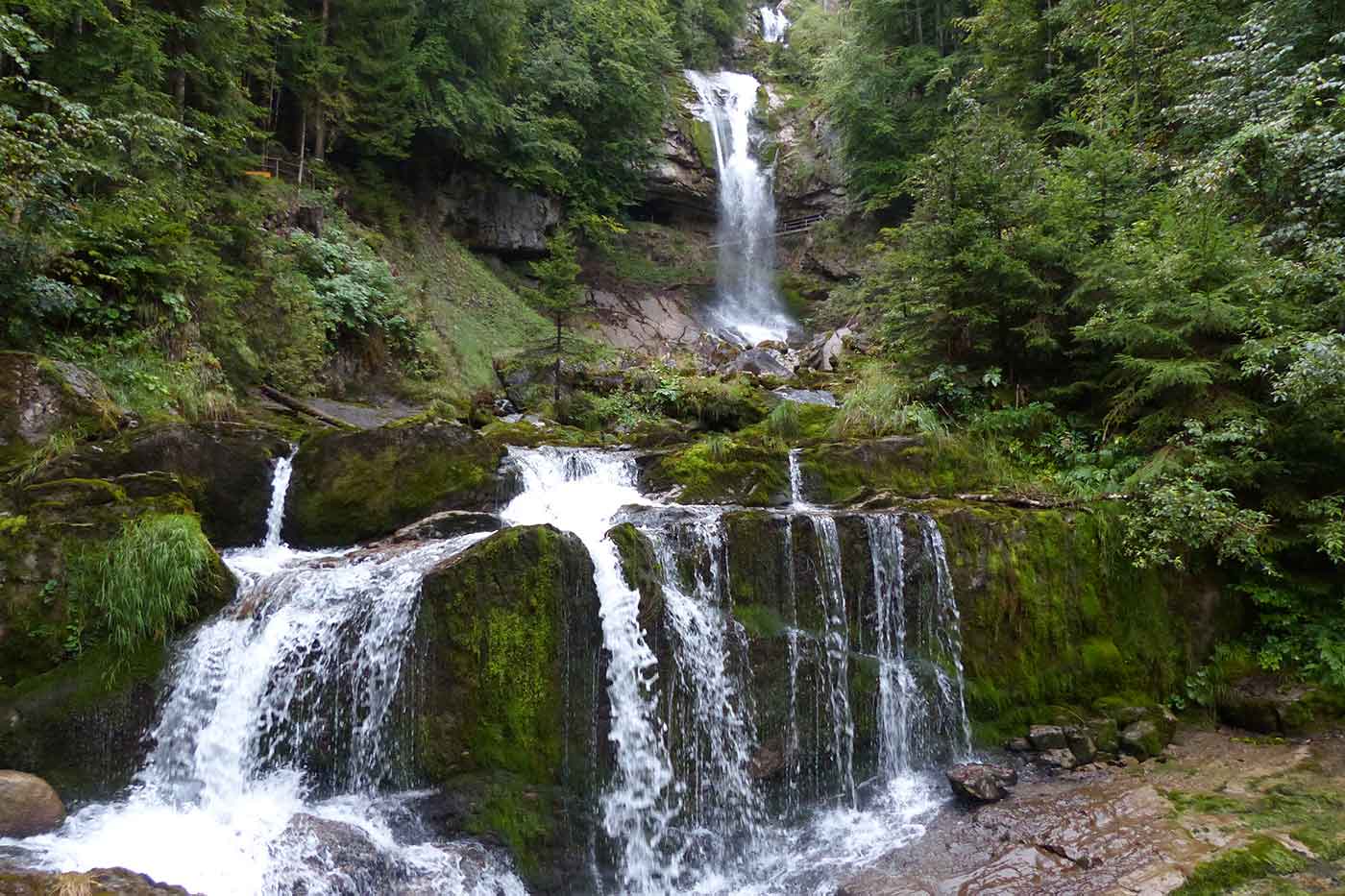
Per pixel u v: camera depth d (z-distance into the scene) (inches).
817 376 633.6
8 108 319.9
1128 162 514.6
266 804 234.5
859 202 984.9
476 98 745.6
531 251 862.5
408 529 327.6
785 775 286.8
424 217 776.3
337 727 243.9
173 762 239.6
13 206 318.0
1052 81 727.1
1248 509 355.3
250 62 585.9
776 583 305.4
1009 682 332.2
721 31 1325.0
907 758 311.9
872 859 252.5
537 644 253.6
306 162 661.9
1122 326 376.8
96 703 236.4
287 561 305.9
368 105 701.9
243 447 331.0
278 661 250.1
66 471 283.3
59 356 342.0
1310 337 319.6
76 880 175.0
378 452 349.4
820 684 301.6
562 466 394.9
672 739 269.7
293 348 493.0
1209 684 343.9
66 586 246.2
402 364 570.9
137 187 397.1
